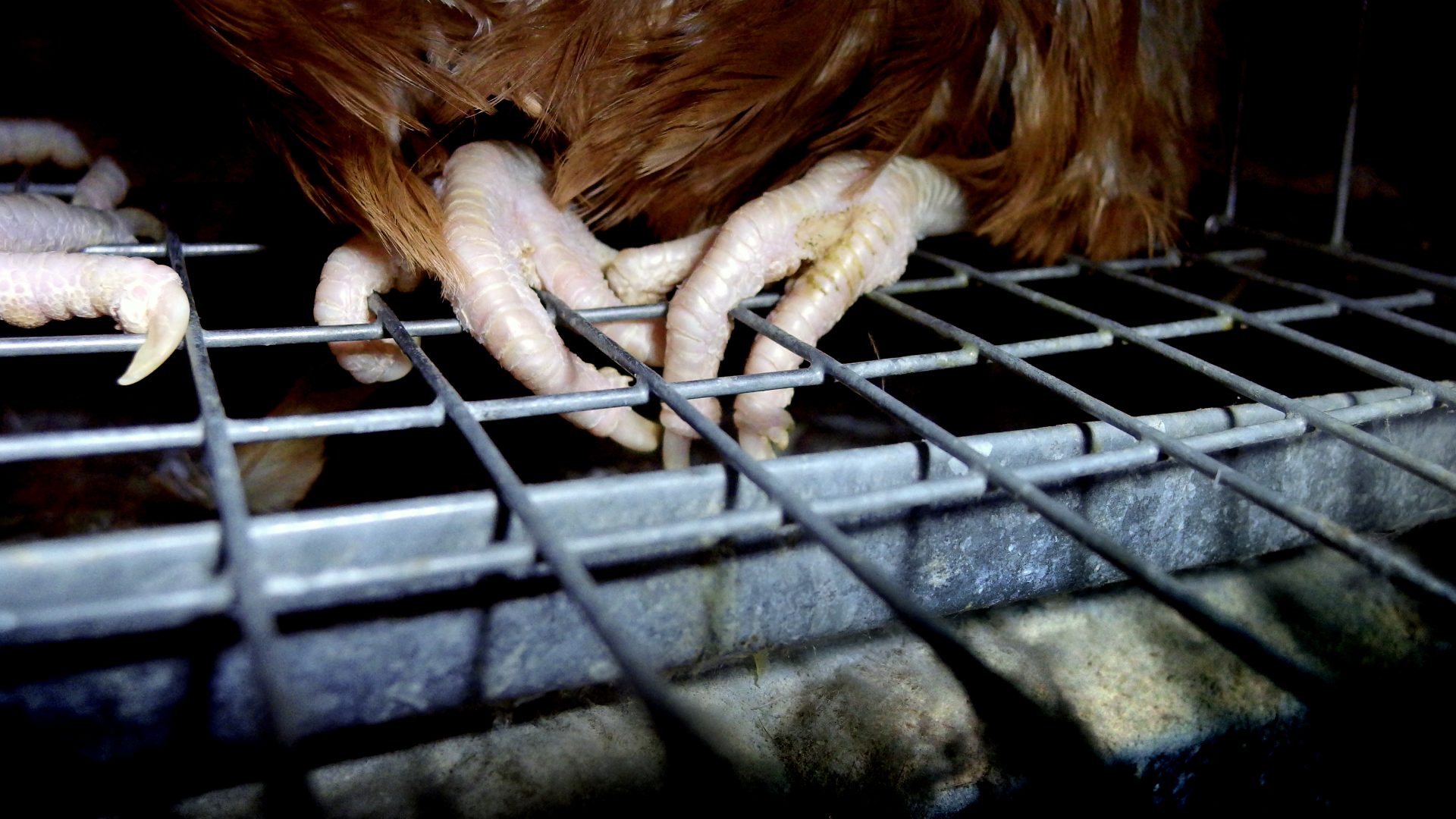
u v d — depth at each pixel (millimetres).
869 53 220
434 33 201
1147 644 185
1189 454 142
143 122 280
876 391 157
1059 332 328
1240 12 300
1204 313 317
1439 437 193
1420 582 114
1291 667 95
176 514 217
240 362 286
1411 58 357
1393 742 96
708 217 249
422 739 158
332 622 127
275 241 295
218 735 128
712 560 148
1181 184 291
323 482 258
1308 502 186
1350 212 361
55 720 120
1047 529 168
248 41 182
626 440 211
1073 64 241
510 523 131
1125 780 163
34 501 213
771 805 150
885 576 102
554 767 153
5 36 282
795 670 174
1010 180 253
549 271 216
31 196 211
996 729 164
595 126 214
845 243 215
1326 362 286
